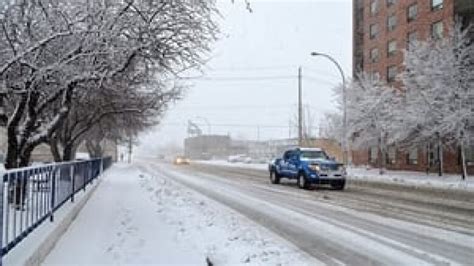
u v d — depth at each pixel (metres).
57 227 10.34
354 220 15.73
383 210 18.42
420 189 29.73
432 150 48.75
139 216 14.91
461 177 41.56
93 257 9.32
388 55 62.72
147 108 27.48
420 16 55.28
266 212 17.66
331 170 28.62
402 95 48.19
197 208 17.34
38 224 9.88
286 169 31.56
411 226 14.47
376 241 12.06
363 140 51.88
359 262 9.84
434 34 50.59
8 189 7.27
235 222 14.55
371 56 67.00
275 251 10.52
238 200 21.86
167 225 13.27
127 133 50.25
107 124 40.28
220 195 24.36
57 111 18.81
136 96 24.72
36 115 15.31
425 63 41.28
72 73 12.72
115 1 11.39
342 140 55.00
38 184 9.82
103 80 13.84
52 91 15.32
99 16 11.36
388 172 52.16
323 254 10.54
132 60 13.47
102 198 20.41
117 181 32.84
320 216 16.66
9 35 12.35
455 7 49.66
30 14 11.92
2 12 11.70
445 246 11.44
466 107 38.59
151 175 42.31
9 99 16.34
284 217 16.38
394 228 14.09
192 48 13.36
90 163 25.78
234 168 61.16
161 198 20.67
